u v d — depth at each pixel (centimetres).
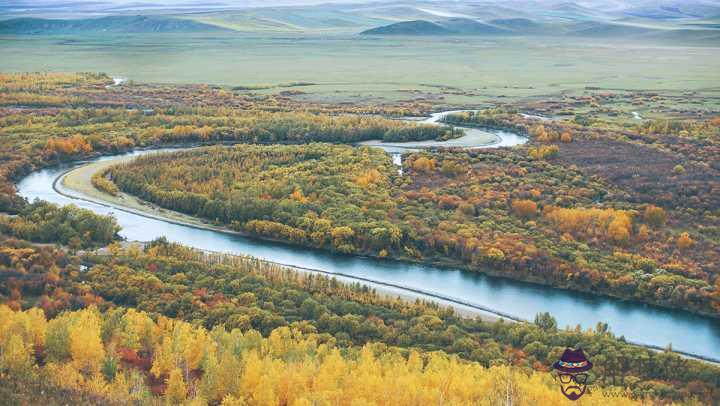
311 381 15988
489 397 15275
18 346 15900
